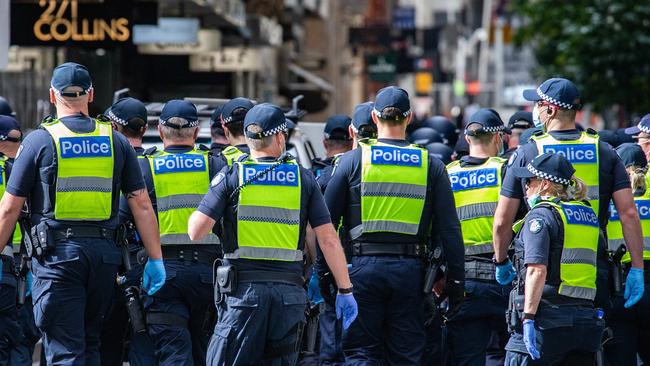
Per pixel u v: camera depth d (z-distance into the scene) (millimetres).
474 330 23797
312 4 84250
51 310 19953
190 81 57062
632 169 24469
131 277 22672
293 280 19812
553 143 21938
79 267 19969
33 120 44219
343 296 19969
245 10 60156
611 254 22047
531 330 19453
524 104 117875
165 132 23125
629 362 24281
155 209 22656
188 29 46188
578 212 19812
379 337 21359
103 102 47719
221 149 25750
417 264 21219
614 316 24109
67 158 20062
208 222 19641
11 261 22422
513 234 22141
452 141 35188
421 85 173250
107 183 20250
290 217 19750
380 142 21391
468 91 197000
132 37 40062
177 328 22375
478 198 23812
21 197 20016
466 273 23734
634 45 65750
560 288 19688
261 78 64500
